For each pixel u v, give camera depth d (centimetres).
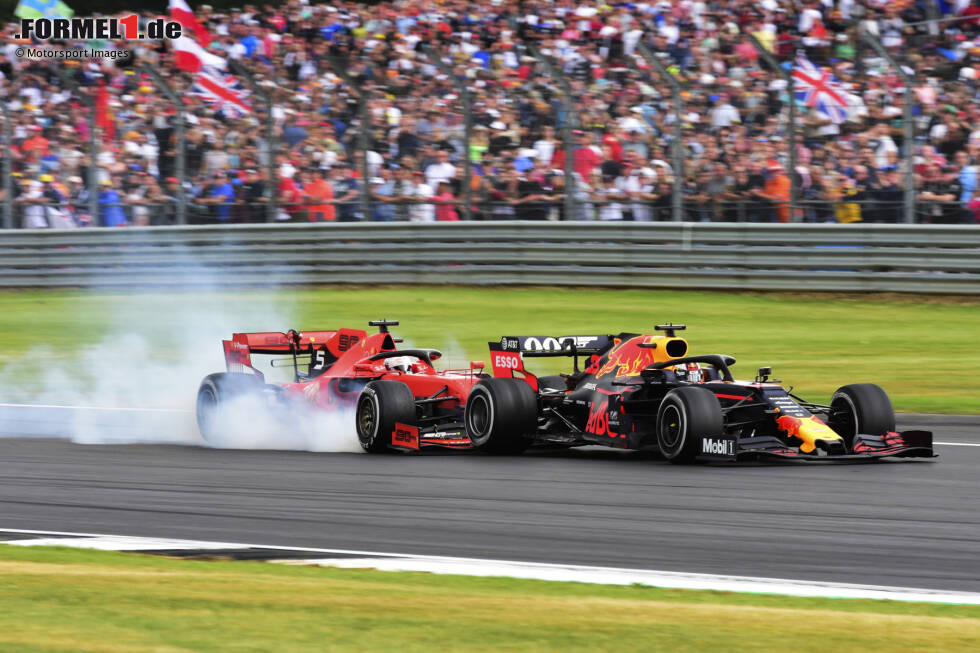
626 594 1738
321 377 3678
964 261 6078
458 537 2220
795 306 6247
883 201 6288
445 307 6531
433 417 3497
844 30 6669
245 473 3020
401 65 7219
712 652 1402
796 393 4466
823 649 1412
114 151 7481
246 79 7319
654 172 6712
